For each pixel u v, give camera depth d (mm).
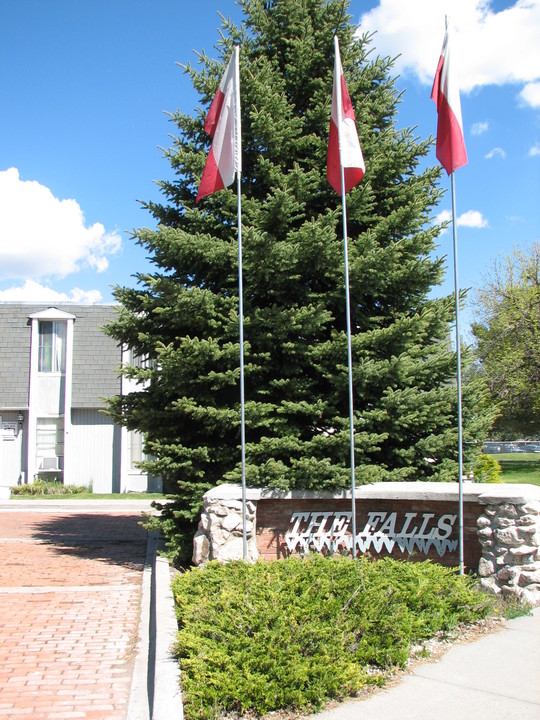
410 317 10047
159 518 9891
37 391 24938
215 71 10320
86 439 25109
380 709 4359
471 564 7727
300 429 9414
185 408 8945
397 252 9109
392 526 8211
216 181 8297
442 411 9633
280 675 4430
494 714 4262
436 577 6305
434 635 5785
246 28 11039
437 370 9734
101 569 9820
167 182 10609
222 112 8234
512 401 29438
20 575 9305
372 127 10422
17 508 19641
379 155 9820
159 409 10070
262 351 9648
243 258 9266
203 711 4168
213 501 8258
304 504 8578
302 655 4750
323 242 8945
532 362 29109
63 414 24938
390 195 10336
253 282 9570
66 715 4660
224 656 4594
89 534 13945
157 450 9789
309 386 9562
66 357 25047
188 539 9516
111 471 25094
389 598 5574
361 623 5211
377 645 5137
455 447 10133
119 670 5539
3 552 11414
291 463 9211
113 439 25188
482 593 6426
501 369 28703
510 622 6238
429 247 9586
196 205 10125
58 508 19828
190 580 6496
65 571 9633
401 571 6359
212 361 9273
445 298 10188
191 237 9195
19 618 7027
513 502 7082
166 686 4422
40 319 25234
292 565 6680
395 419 8984
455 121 7727
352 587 5777
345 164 8055
